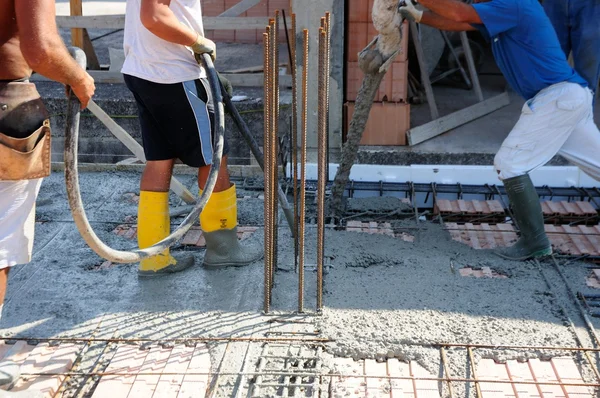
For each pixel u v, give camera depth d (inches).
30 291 160.4
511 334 142.7
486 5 163.2
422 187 222.4
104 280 166.7
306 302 155.5
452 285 162.9
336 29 224.4
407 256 178.5
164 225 165.2
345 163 195.2
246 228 194.9
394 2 169.8
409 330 143.6
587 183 221.0
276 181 160.9
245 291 160.9
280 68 293.6
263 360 134.3
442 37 290.5
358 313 150.2
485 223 202.8
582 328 145.3
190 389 126.3
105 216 205.5
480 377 129.9
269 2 350.6
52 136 241.4
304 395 125.1
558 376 129.8
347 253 178.9
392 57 177.6
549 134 169.2
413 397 124.5
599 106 267.0
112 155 242.8
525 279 166.7
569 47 193.9
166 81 150.8
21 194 121.3
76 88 112.5
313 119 232.4
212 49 148.8
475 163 226.7
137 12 152.6
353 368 133.3
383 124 234.7
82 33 268.7
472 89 302.0
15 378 126.6
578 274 168.7
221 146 138.9
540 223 173.5
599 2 184.2
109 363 133.9
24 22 106.2
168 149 161.8
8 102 115.1
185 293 160.2
